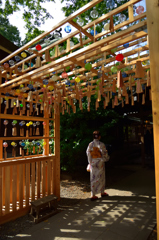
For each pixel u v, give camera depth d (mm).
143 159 7141
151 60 1190
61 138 5664
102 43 1468
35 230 2465
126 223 2600
